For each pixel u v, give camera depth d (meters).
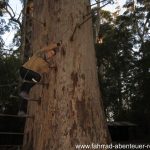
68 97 6.52
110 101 27.62
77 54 6.75
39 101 6.81
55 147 6.32
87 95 6.64
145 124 24.95
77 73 6.66
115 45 28.22
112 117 27.95
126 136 21.75
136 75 26.22
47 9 7.15
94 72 6.94
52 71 6.71
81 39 6.86
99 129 6.58
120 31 29.41
